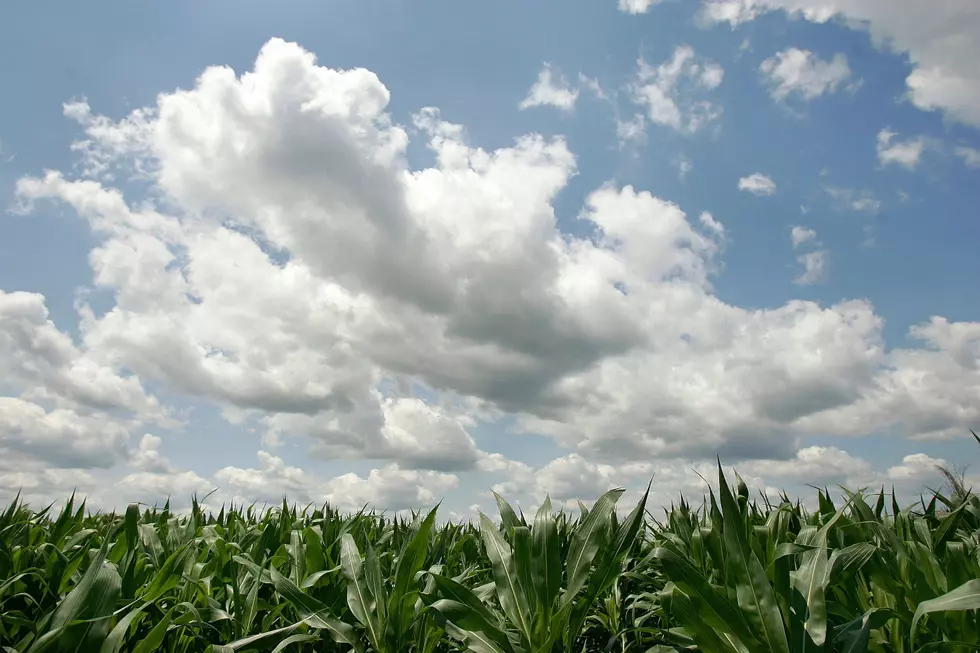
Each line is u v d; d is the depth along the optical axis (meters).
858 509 2.80
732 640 1.70
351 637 2.21
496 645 1.99
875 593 2.12
